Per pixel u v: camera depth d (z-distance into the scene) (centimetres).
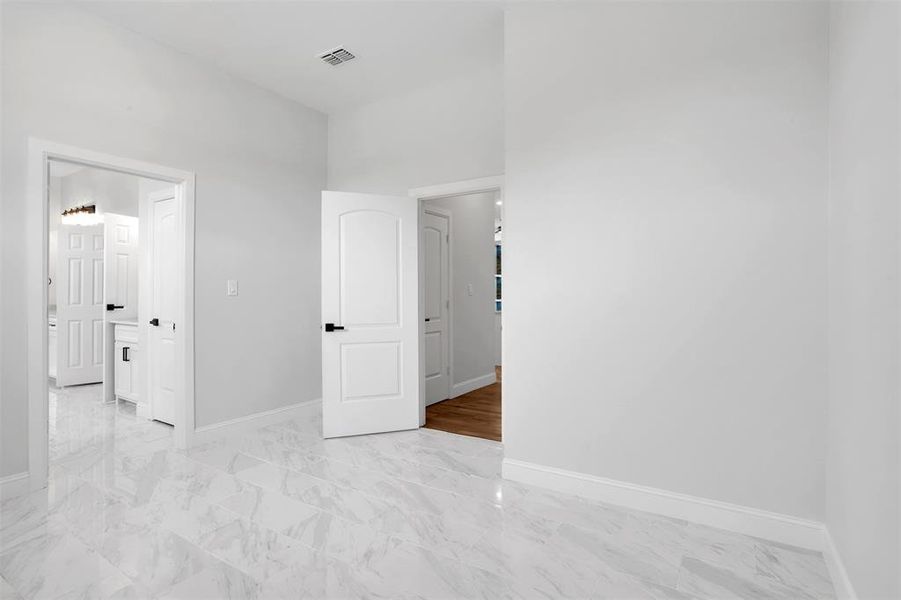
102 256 572
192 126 337
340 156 437
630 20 238
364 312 371
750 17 210
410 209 388
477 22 295
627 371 240
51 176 654
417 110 390
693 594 171
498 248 806
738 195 213
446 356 497
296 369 415
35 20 260
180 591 172
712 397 220
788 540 204
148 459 310
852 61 163
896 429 124
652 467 235
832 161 192
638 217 236
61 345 536
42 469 260
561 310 258
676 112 227
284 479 277
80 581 177
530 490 262
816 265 199
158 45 318
